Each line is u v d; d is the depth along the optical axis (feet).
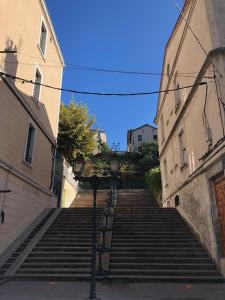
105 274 29.17
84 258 32.14
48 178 53.83
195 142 39.68
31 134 46.68
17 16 41.11
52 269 29.96
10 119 37.70
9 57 38.17
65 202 67.31
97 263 31.14
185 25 44.88
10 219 36.19
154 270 30.04
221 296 23.15
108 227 41.04
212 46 32.86
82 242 36.76
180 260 32.53
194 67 40.22
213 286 26.73
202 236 36.22
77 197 78.84
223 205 31.07
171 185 55.98
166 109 61.36
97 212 48.78
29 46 45.44
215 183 33.35
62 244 35.96
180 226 42.93
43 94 51.72
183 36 45.93
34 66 47.44
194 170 40.14
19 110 40.70
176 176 51.42
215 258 31.50
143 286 26.61
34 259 32.14
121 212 49.29
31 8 46.57
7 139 36.70
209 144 33.65
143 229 41.39
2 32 36.29
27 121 43.70
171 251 34.83
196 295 23.50
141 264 31.19
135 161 129.90
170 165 57.11
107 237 37.52
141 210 50.60
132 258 32.48
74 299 22.09
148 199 73.67
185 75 45.21
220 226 32.04
